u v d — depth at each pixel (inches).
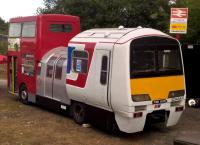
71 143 394.0
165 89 415.2
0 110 550.3
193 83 571.8
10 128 447.5
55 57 530.9
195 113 530.3
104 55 412.5
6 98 654.5
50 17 566.9
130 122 393.4
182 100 435.2
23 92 603.5
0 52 1328.7
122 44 393.7
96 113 435.8
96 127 458.3
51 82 523.5
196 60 567.8
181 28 508.4
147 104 399.2
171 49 423.2
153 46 407.8
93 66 427.2
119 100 393.1
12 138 407.5
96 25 1017.5
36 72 562.9
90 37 447.2
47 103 538.0
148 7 1019.9
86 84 437.4
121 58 392.5
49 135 421.7
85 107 454.9
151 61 405.1
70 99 481.7
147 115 405.4
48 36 564.7
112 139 412.2
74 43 464.8
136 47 394.3
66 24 582.6
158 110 411.2
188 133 423.8
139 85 393.1
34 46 568.4
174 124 435.8
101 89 413.4
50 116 514.9
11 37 644.1
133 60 390.6
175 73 425.4
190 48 569.0
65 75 490.0
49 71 530.3
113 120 413.7
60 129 447.5
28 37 587.8
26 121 483.5
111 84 401.4
